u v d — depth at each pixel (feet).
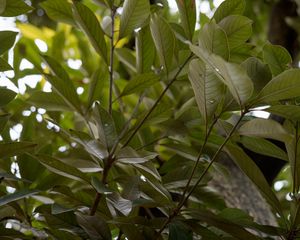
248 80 3.20
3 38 3.82
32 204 4.50
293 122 3.73
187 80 4.29
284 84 3.30
